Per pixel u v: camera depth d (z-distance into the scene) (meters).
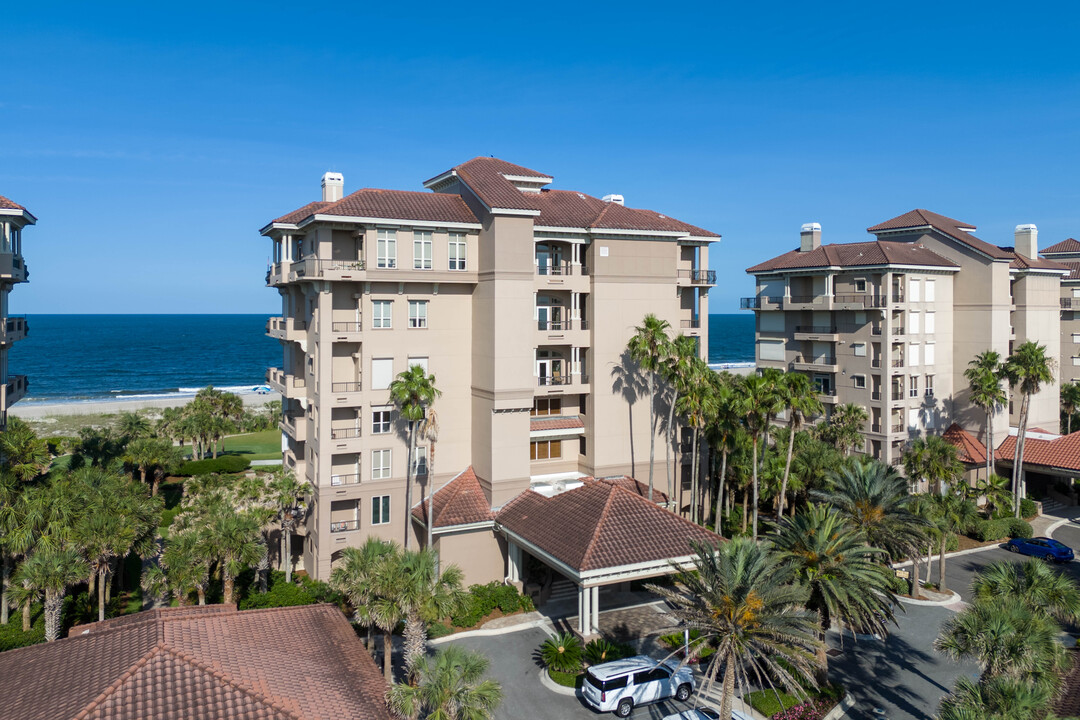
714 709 32.44
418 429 46.38
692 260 57.91
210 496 46.62
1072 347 82.75
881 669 36.56
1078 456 63.75
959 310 70.00
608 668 32.75
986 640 26.05
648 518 40.12
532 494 45.88
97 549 35.97
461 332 47.81
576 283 49.50
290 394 46.81
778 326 75.69
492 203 44.53
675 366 47.56
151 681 21.14
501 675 35.41
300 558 49.44
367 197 45.34
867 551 31.86
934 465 51.28
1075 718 23.67
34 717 20.14
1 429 47.38
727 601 27.09
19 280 48.72
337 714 21.83
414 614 29.20
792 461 53.59
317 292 43.97
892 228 74.06
